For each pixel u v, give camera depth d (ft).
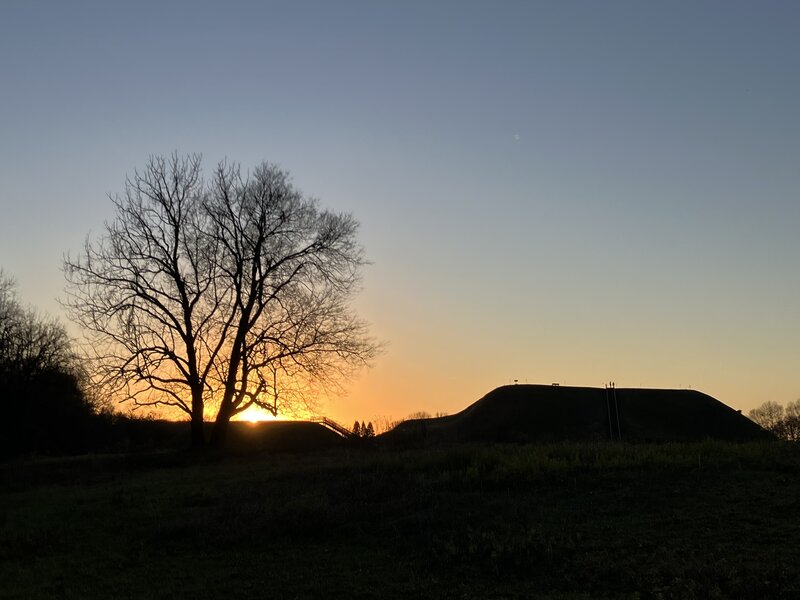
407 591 37.40
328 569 41.86
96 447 181.98
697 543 40.83
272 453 123.95
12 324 181.98
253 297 132.26
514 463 64.13
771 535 41.24
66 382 185.37
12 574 44.65
